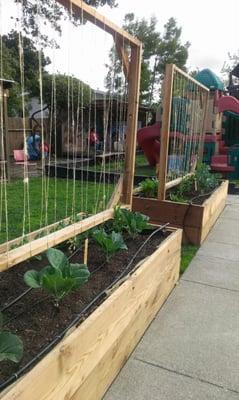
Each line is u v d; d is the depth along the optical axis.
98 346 1.51
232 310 2.46
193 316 2.36
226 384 1.74
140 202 4.01
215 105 8.40
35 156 9.77
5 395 1.00
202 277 2.99
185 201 4.17
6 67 8.98
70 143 9.04
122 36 2.68
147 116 15.91
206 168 5.84
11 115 10.74
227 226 4.62
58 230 2.25
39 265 2.09
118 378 1.75
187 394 1.67
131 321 1.89
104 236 2.29
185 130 5.63
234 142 10.14
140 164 11.27
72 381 1.32
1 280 1.90
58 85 10.30
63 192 6.04
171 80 3.79
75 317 1.58
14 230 3.58
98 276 2.04
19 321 1.54
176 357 1.93
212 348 2.02
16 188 6.36
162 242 2.55
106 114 4.08
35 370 1.10
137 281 1.93
